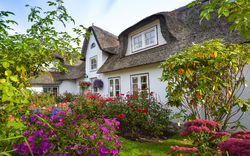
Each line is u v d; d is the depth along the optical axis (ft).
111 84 28.04
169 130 14.35
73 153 6.47
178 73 8.96
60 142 6.86
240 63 8.84
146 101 13.89
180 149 4.81
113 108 14.78
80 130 7.52
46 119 7.55
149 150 9.56
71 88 40.96
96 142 7.16
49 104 20.11
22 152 5.03
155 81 19.07
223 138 5.66
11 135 5.09
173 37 18.57
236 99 8.82
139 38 25.35
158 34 21.99
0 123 4.41
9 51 4.55
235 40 11.73
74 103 17.21
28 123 6.64
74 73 41.93
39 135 6.00
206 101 9.64
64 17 6.16
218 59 7.99
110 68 25.70
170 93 9.75
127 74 23.82
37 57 6.03
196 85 9.25
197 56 8.54
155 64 19.21
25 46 4.15
